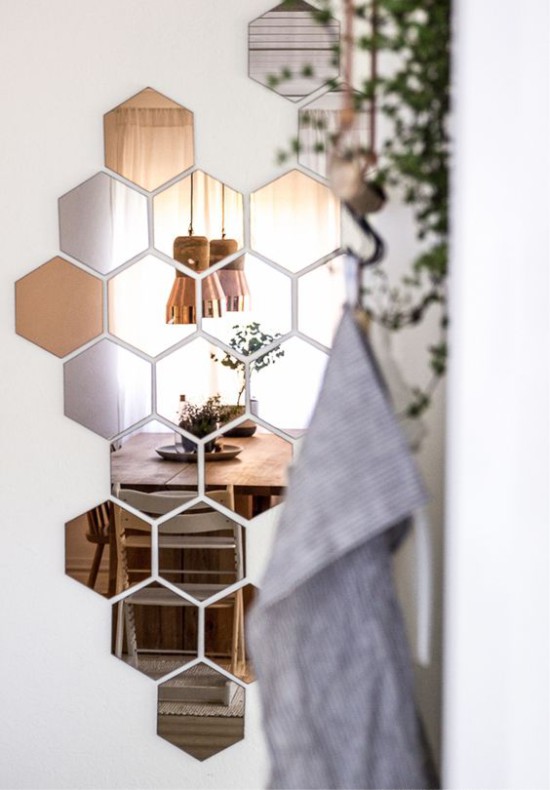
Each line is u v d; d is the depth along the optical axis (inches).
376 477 33.4
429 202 41.0
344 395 34.7
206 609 85.9
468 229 35.7
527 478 35.9
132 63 83.4
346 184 36.6
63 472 86.1
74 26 83.4
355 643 34.8
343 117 37.4
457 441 36.3
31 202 84.4
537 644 36.1
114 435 85.6
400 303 43.3
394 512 33.1
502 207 35.5
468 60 35.4
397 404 39.8
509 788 36.5
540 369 35.6
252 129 82.7
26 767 88.0
